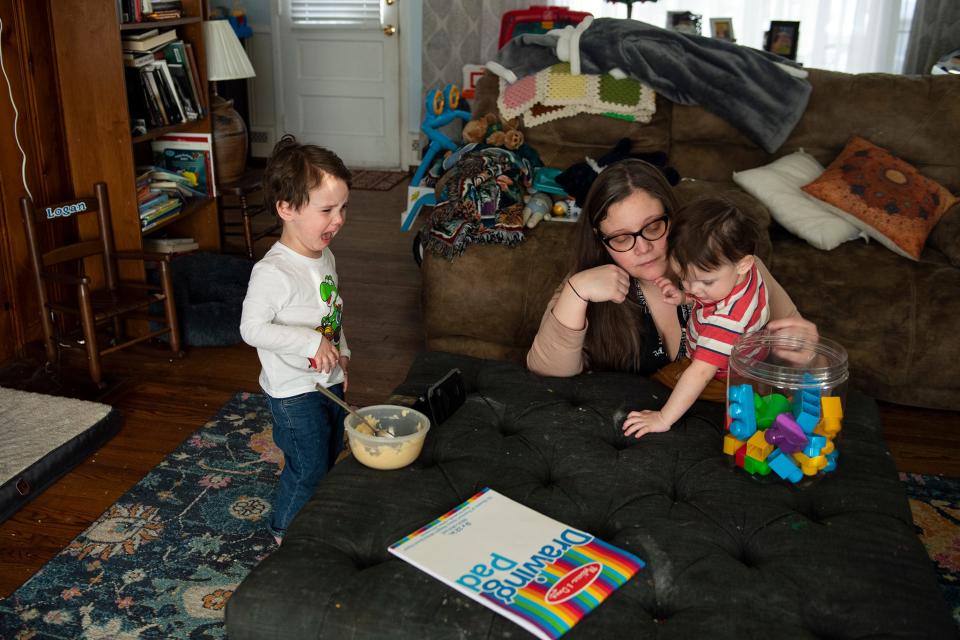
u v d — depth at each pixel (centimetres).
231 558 189
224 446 236
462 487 144
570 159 331
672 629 113
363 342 310
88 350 263
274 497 212
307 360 178
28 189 280
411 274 384
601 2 511
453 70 540
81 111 288
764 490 142
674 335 190
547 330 182
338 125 592
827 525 134
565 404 171
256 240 392
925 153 303
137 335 308
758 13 500
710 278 153
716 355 157
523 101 334
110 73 282
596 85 329
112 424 241
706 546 128
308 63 580
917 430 251
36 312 295
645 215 165
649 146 328
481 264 271
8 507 202
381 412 161
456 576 120
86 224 297
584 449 155
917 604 117
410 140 585
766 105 314
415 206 365
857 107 310
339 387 191
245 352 298
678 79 321
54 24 279
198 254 344
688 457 152
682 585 121
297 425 180
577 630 111
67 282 263
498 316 274
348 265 393
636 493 142
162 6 330
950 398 256
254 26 577
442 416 165
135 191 295
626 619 114
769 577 122
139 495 212
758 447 144
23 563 187
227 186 372
